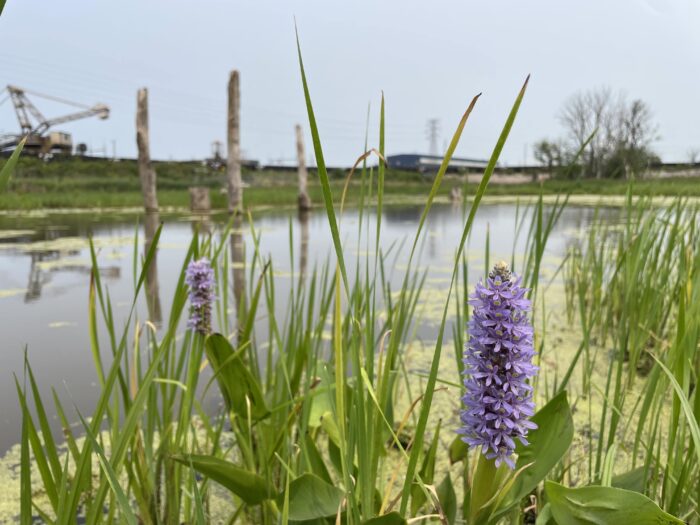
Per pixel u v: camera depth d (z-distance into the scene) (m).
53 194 21.20
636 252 2.67
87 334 3.90
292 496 1.27
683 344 1.27
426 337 3.77
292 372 2.02
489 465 1.11
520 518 1.51
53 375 3.12
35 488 2.02
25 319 4.33
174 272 6.29
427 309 4.48
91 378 3.08
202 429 2.42
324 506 1.27
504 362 1.02
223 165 35.66
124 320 4.23
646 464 1.31
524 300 1.00
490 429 1.03
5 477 2.09
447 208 19.00
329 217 0.91
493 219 13.95
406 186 32.53
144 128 14.34
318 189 23.52
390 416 1.66
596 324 3.77
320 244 8.53
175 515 1.60
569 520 1.08
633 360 2.59
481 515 1.15
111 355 3.44
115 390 1.51
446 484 1.44
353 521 1.12
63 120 36.69
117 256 7.62
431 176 36.72
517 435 1.04
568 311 4.09
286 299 4.71
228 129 13.99
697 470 1.41
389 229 11.28
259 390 1.70
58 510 1.06
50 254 7.80
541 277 5.88
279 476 1.75
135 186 26.55
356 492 1.21
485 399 1.01
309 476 1.29
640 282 2.92
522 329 1.00
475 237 9.88
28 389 2.92
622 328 1.59
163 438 1.66
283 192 21.75
